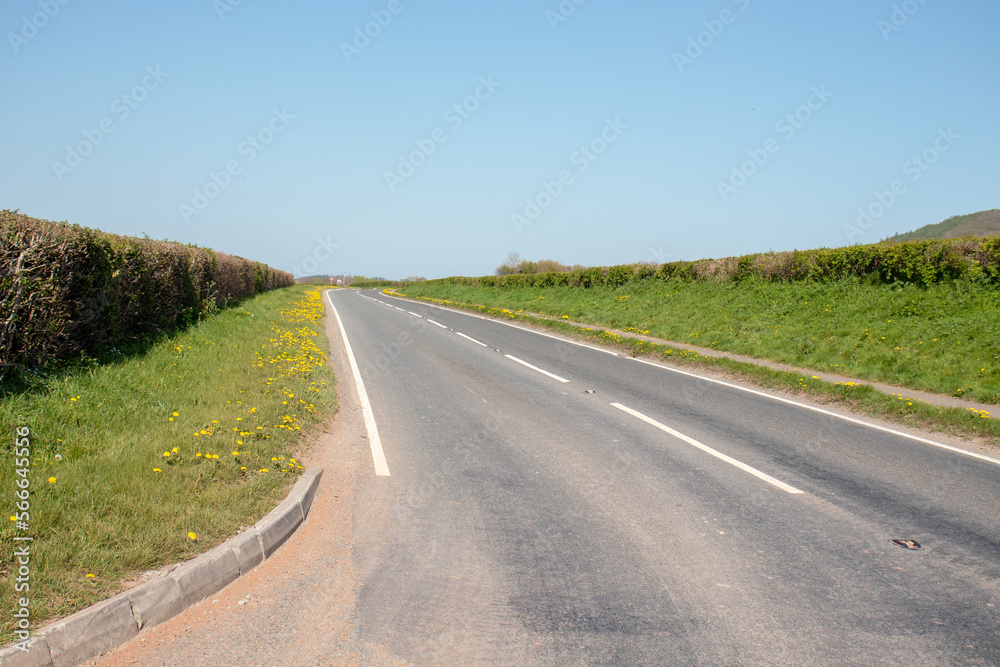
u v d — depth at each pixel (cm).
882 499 530
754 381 1111
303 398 813
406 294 5203
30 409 524
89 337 743
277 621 330
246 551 391
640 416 841
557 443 704
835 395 958
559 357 1427
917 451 682
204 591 353
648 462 632
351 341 1684
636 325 1934
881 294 1517
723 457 652
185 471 482
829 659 302
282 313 2078
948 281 1423
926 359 1130
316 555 414
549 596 363
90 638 290
